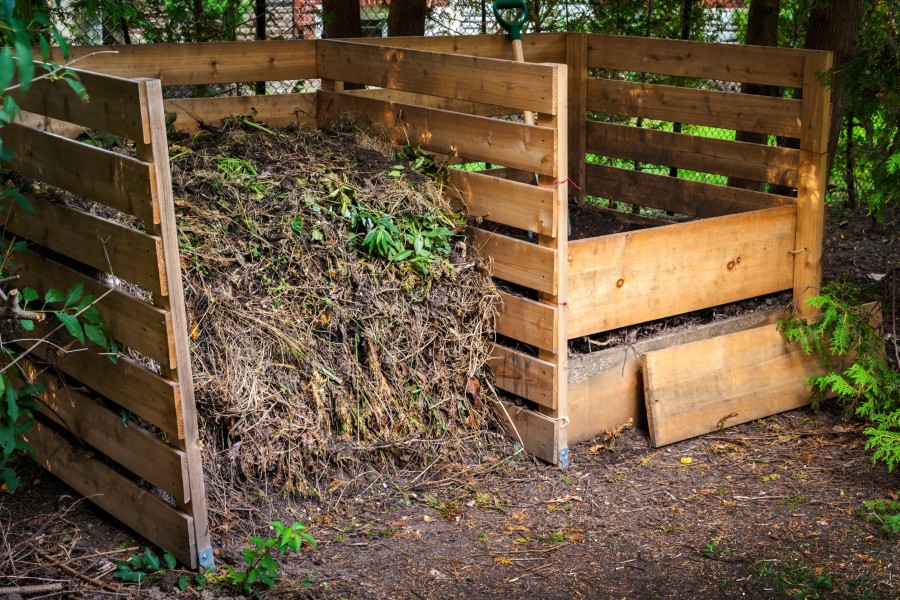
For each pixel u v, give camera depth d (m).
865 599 3.45
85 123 3.48
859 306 5.06
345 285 4.32
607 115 7.68
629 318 4.71
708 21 7.71
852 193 8.41
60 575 3.62
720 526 4.01
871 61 4.84
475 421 4.65
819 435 4.89
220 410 3.95
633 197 6.22
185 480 3.50
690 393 4.82
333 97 5.43
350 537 3.94
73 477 4.17
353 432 4.31
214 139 4.90
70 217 3.71
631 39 5.91
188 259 4.01
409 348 4.44
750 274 5.11
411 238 4.43
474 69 4.41
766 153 5.32
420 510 4.17
